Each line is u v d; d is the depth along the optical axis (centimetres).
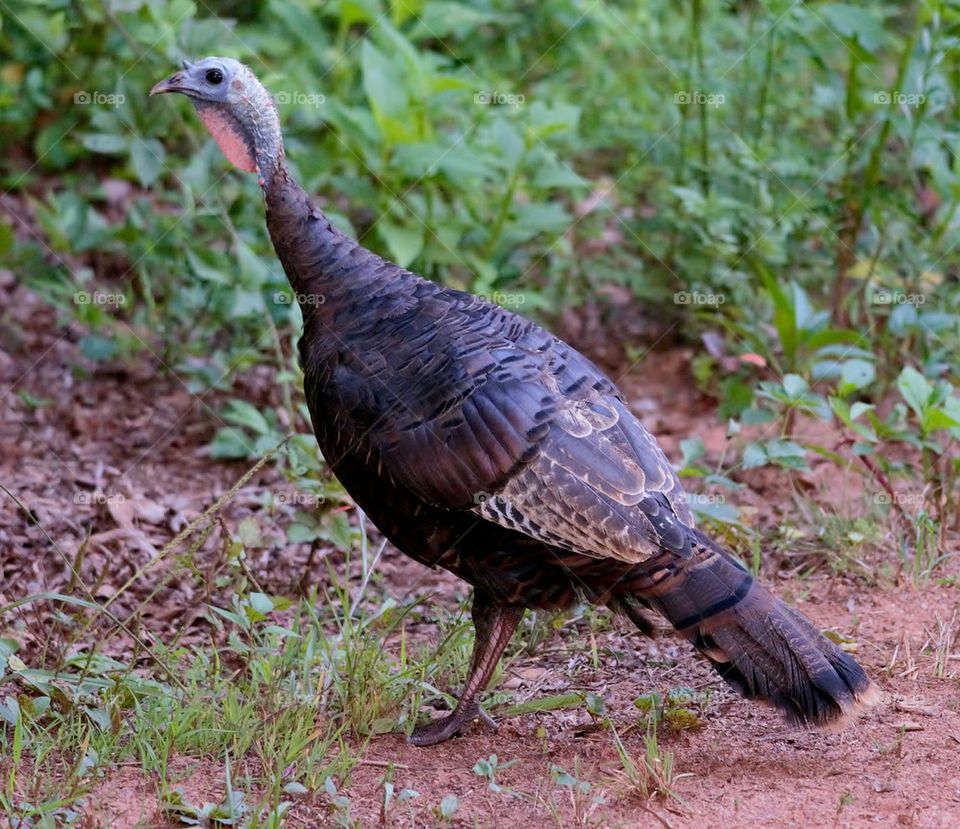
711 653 751
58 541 1048
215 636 920
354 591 1005
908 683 841
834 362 1204
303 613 966
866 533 1014
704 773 750
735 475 1169
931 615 931
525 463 753
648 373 1354
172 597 982
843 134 1401
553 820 697
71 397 1291
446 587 1021
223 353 1299
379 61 1355
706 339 1261
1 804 688
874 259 1272
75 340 1380
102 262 1449
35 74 1553
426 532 793
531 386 768
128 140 1323
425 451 766
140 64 1377
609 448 766
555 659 912
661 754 770
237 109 857
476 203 1409
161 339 1339
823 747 775
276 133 859
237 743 755
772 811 703
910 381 1033
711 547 766
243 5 1706
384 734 809
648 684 869
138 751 757
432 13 1630
